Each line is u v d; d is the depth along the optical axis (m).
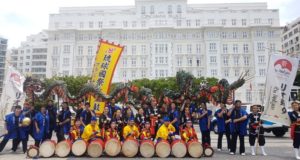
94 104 15.18
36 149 11.51
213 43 71.56
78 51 74.19
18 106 12.84
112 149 11.78
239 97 67.44
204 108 13.62
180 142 11.83
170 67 70.88
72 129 12.70
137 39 73.25
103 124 12.70
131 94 14.83
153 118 13.27
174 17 76.06
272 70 12.70
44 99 14.45
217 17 76.25
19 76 14.34
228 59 72.25
